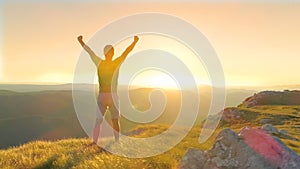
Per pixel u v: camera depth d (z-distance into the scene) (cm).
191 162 1248
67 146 1712
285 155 1146
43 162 1359
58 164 1302
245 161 1148
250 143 1195
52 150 1619
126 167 1291
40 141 1995
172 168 1288
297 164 1112
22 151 1667
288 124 6544
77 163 1312
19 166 1323
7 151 1700
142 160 1402
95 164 1283
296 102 12031
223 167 1171
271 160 1134
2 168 1288
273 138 1227
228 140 1228
